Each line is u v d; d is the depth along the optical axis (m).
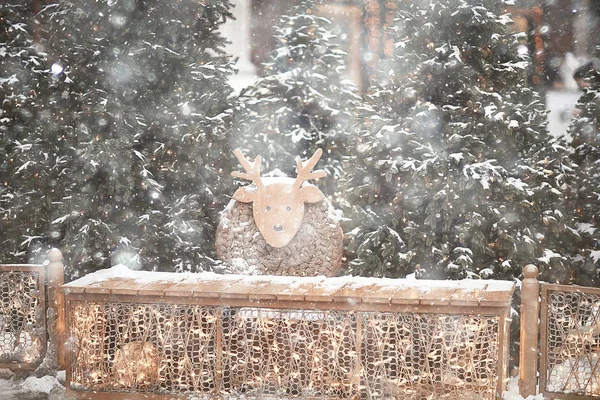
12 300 11.19
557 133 17.80
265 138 14.85
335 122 15.18
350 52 18.73
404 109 12.24
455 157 11.48
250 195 11.40
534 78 18.06
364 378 9.88
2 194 14.09
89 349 10.32
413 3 12.37
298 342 10.12
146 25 13.84
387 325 9.80
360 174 12.36
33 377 10.89
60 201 13.85
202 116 13.63
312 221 11.47
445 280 10.59
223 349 10.35
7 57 14.03
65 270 13.33
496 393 9.48
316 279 10.66
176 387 10.38
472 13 11.77
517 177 11.84
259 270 11.48
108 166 13.11
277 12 18.94
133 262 12.97
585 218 13.02
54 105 13.87
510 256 11.51
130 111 13.41
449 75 11.88
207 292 9.88
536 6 18.17
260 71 18.98
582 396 9.81
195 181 13.84
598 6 17.70
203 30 14.57
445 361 10.04
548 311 10.02
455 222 11.85
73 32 13.91
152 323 10.38
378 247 12.12
